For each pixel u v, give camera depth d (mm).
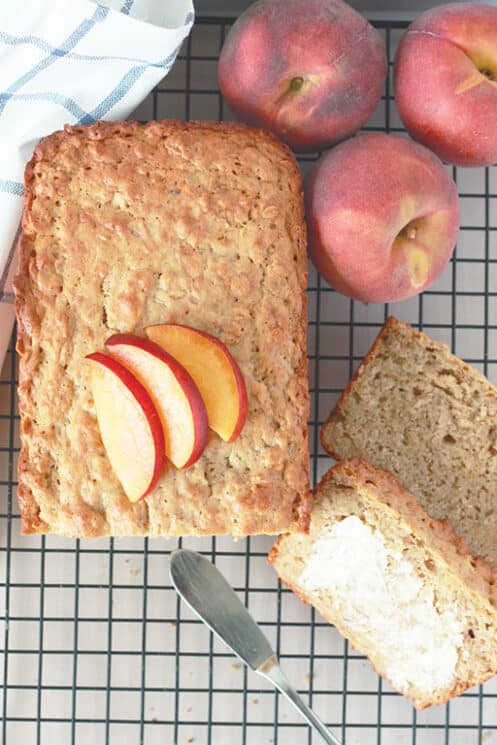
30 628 731
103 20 645
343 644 730
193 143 653
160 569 731
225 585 702
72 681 730
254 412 647
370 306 732
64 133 654
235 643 697
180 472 644
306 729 729
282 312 650
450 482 704
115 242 647
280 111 661
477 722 730
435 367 702
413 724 724
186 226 647
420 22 657
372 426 703
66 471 641
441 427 704
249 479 646
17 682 731
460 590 690
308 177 672
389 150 648
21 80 665
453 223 663
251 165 653
